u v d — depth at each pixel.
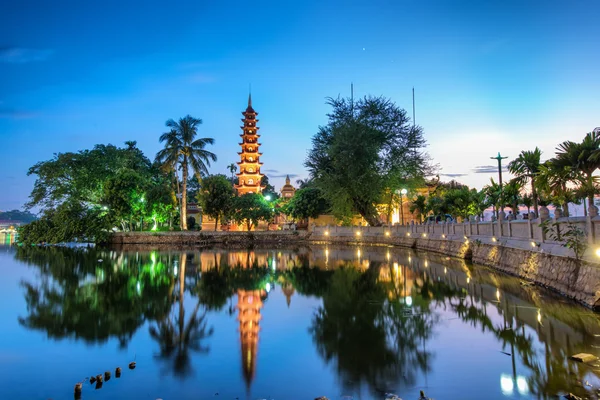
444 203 48.34
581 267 15.81
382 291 20.17
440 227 41.94
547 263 18.95
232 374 9.62
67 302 17.83
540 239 20.70
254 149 99.50
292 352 11.15
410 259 36.00
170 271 29.06
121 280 24.42
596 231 15.23
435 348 11.28
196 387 8.87
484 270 26.25
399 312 15.65
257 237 71.38
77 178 64.12
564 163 19.62
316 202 75.44
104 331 13.28
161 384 9.02
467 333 12.63
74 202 63.44
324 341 12.13
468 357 10.51
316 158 55.03
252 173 97.50
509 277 22.72
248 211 73.31
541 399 8.01
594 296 14.48
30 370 9.88
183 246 60.94
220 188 71.06
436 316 14.87
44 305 17.17
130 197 62.62
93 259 38.28
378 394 8.47
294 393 8.55
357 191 50.44
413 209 56.44
